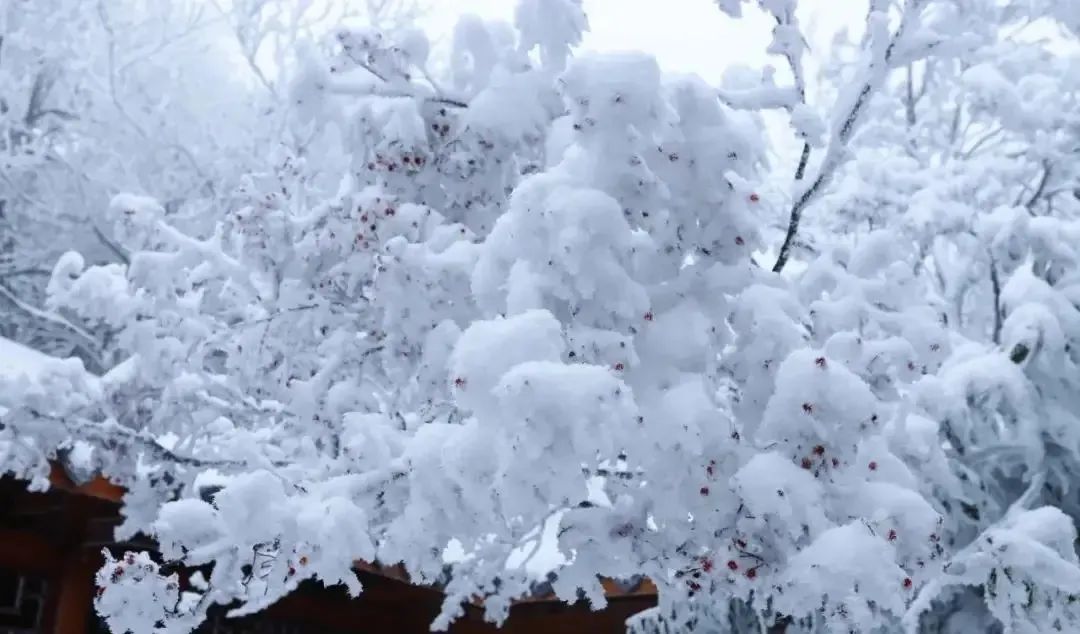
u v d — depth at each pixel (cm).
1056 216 546
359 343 345
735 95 296
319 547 245
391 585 681
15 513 495
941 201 457
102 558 538
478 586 489
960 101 570
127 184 1219
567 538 279
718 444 242
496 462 218
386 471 270
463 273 287
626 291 232
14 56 1182
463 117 309
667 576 309
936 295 507
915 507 240
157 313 395
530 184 239
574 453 200
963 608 417
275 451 399
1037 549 311
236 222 358
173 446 438
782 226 428
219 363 585
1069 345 409
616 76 229
